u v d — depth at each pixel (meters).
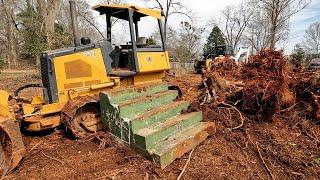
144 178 4.21
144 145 4.66
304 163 4.67
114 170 4.40
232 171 4.46
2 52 41.59
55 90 5.55
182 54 31.50
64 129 5.84
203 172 4.38
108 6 5.98
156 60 6.47
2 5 30.98
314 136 5.57
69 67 5.65
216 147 5.18
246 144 5.29
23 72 23.77
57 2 17.59
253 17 39.31
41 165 4.67
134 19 6.75
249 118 6.29
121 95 5.45
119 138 5.16
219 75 7.62
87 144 5.34
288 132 5.77
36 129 5.33
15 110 5.43
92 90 5.82
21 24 31.52
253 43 37.97
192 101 6.78
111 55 6.18
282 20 25.39
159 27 6.66
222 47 17.77
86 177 4.25
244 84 6.91
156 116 5.35
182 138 5.03
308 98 6.54
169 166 4.54
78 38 6.17
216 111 6.46
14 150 4.41
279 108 6.27
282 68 6.76
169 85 6.81
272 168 4.59
